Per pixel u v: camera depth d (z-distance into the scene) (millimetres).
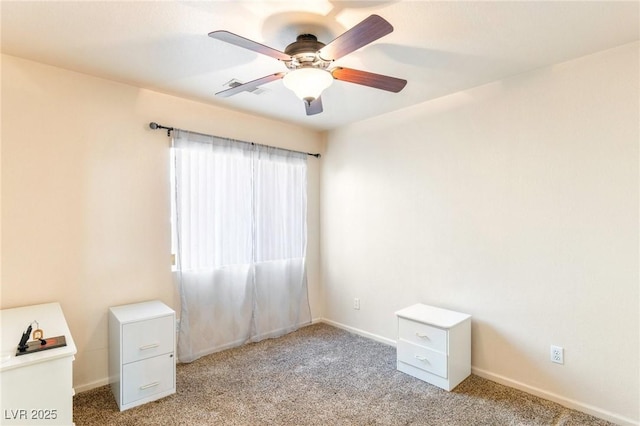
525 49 2090
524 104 2453
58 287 2369
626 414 2045
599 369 2145
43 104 2311
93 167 2514
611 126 2100
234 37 1518
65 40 1988
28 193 2260
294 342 3428
